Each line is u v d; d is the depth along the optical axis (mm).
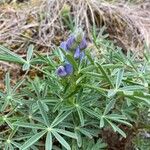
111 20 468
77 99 292
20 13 454
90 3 473
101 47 359
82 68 282
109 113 321
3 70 395
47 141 273
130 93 271
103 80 296
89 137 299
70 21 440
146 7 513
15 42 425
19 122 283
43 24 444
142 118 332
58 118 283
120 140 344
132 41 460
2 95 310
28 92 309
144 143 332
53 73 302
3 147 306
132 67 311
